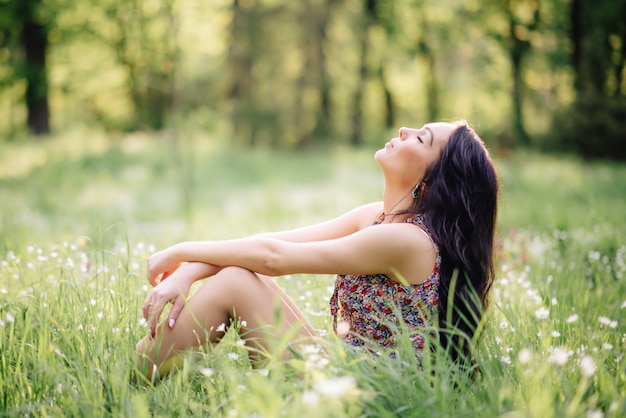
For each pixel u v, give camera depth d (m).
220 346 2.54
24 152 18.30
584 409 2.01
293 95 30.94
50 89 20.83
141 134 23.22
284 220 9.44
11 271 3.58
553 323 2.81
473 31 26.27
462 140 2.63
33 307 2.76
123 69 17.39
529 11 25.00
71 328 2.58
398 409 2.01
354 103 31.62
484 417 1.97
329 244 2.54
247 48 29.25
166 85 14.80
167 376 2.52
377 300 2.58
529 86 24.86
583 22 24.89
